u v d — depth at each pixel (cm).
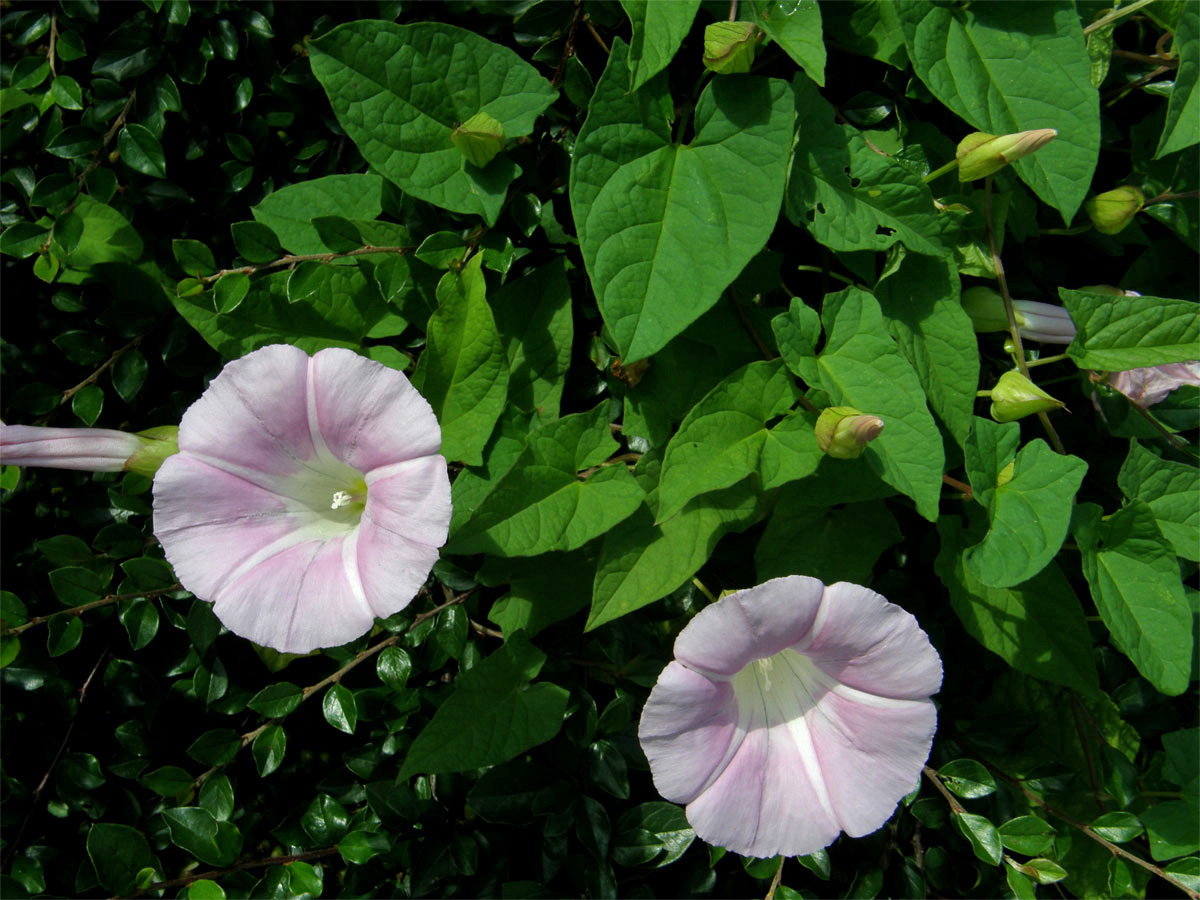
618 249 26
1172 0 32
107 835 29
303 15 32
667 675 25
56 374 33
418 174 28
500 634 30
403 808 30
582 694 30
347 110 28
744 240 26
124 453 29
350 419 26
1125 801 31
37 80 31
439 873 30
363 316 30
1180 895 34
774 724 28
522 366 30
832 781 27
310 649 26
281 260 29
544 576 30
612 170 27
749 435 28
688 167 27
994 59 29
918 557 33
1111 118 34
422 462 25
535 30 30
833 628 26
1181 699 34
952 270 29
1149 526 28
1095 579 28
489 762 28
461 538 27
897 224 29
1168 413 32
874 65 32
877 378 27
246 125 33
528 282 30
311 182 31
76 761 32
